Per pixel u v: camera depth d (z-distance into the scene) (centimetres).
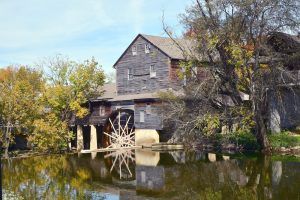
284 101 2750
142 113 3481
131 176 2030
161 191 1631
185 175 1939
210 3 2353
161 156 2770
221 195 1488
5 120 3144
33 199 1550
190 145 3014
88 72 3606
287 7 2325
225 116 2464
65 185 1838
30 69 4047
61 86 3494
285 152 2380
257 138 2484
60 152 3369
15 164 2642
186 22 2495
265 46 2361
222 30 2297
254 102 2333
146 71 3734
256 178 1744
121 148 3388
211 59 2420
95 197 1571
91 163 2592
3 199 1554
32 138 3172
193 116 2598
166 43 3700
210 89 2495
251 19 2306
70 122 3706
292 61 2566
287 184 1591
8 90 3212
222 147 2773
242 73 2364
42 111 3381
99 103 3800
